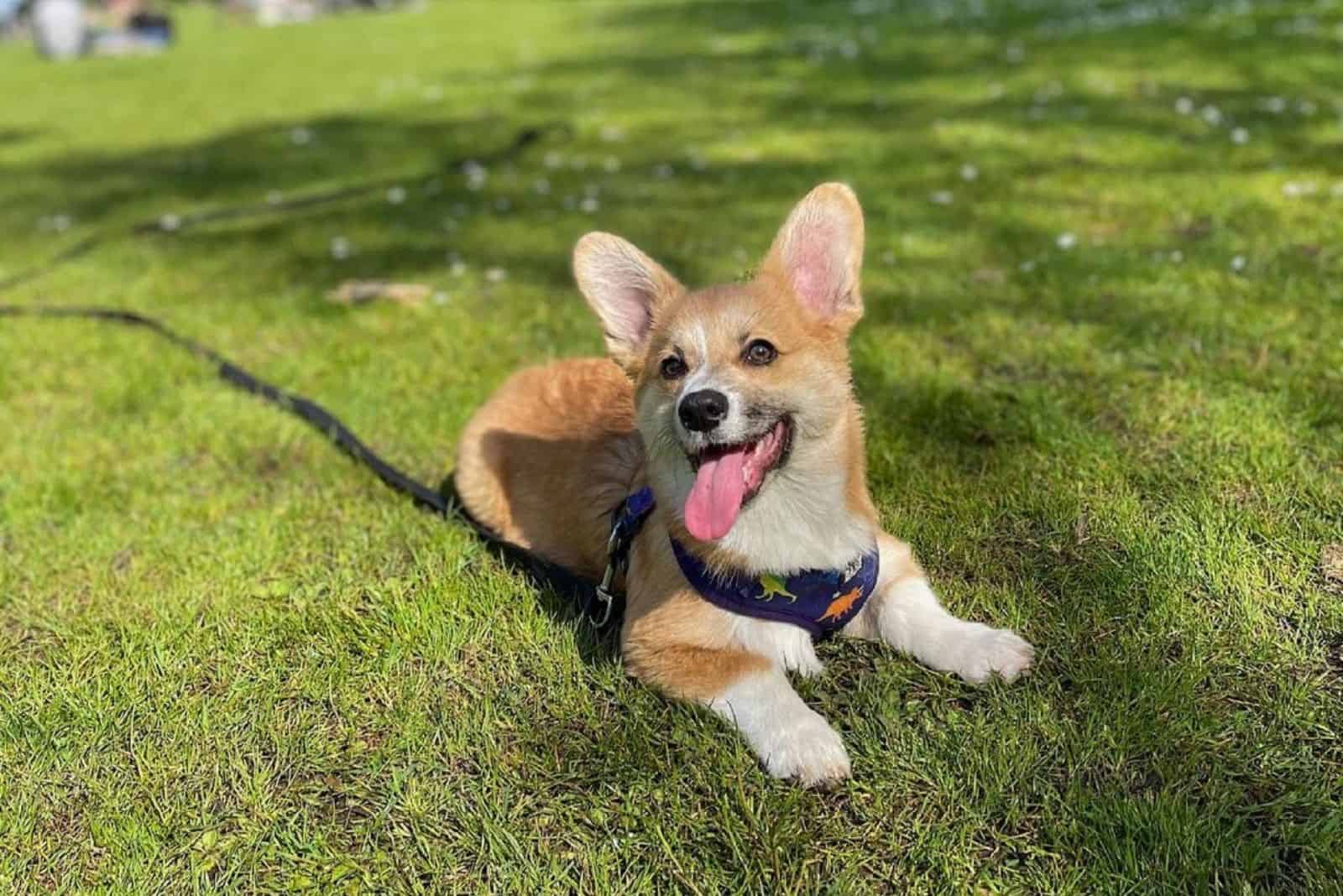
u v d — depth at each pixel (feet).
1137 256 3.88
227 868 1.73
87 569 2.64
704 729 1.87
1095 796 1.66
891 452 2.78
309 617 2.32
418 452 3.14
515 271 4.61
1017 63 8.12
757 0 15.53
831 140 6.36
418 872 1.70
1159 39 8.25
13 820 1.84
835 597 2.01
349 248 5.18
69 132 9.89
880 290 3.87
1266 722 1.79
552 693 2.02
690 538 2.01
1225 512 2.31
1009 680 1.92
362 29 18.81
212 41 19.88
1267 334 3.11
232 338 4.15
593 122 7.75
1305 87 6.25
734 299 2.12
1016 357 3.24
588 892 1.62
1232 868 1.53
